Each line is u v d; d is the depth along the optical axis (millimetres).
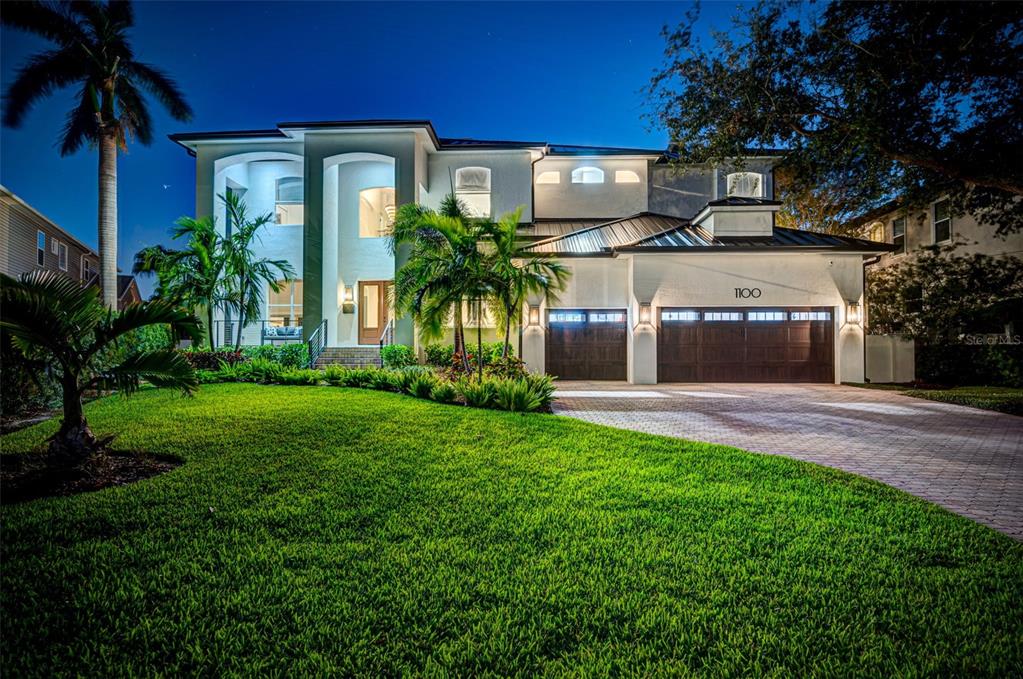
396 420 8930
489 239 12898
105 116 18938
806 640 2924
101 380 6328
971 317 17125
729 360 17906
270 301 22281
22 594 3375
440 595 3400
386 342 20188
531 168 22344
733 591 3445
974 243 19766
